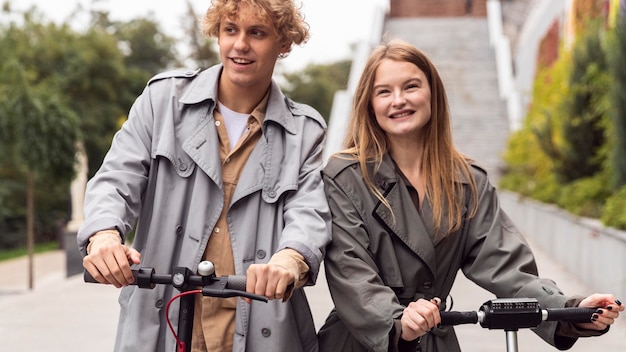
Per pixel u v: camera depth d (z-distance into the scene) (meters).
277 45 2.65
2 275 12.63
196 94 2.70
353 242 2.65
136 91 23.00
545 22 19.42
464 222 2.80
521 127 18.50
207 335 2.62
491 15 28.44
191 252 2.60
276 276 2.18
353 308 2.54
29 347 6.28
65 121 9.93
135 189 2.57
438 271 2.78
